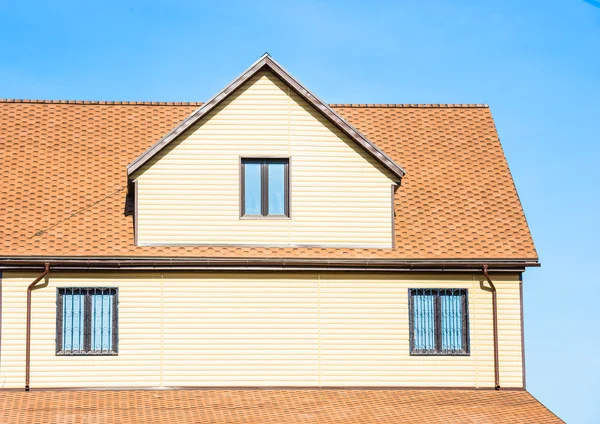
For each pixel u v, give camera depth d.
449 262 26.84
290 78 26.98
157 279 26.38
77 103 31.56
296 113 27.19
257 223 26.77
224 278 26.58
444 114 32.16
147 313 26.23
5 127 30.25
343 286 26.83
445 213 28.27
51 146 29.62
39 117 30.81
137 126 30.80
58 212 27.25
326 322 26.67
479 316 27.12
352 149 27.23
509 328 27.12
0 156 29.00
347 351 26.64
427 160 30.16
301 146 27.11
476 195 28.95
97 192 28.11
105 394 25.59
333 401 25.61
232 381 26.25
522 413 25.23
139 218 26.55
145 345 26.14
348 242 26.95
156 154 26.72
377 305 26.86
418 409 25.25
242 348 26.39
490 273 27.30
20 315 25.89
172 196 26.66
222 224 26.69
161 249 26.34
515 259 27.03
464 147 30.73
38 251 25.91
